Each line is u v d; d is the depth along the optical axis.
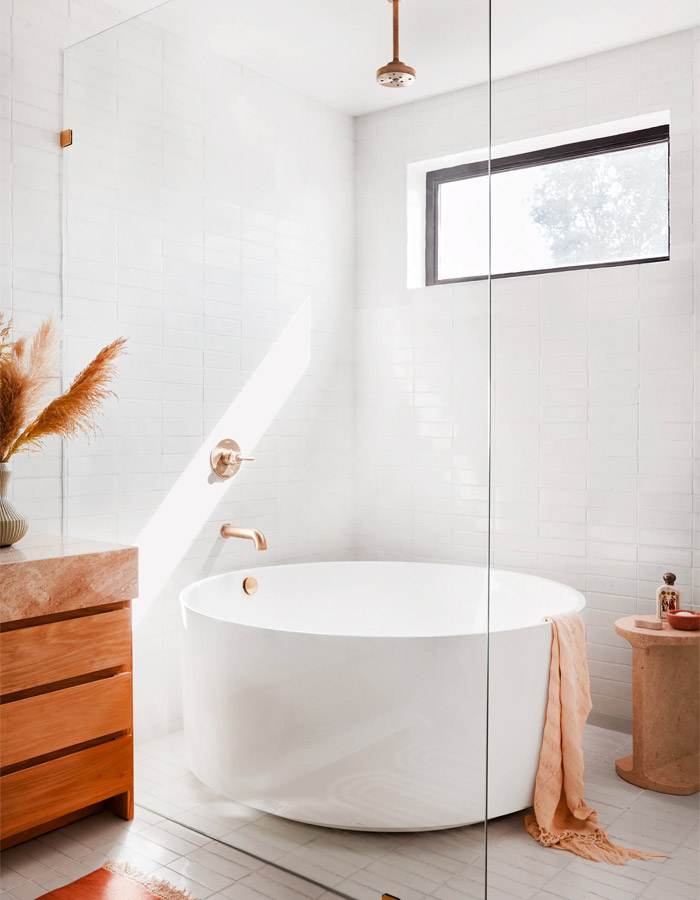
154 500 2.79
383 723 2.27
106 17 3.12
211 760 2.60
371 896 2.22
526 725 2.12
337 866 2.31
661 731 2.04
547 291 2.10
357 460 2.38
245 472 2.60
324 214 2.43
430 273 2.25
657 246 1.99
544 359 2.11
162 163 2.77
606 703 2.07
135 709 2.81
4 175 2.83
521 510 2.14
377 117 2.33
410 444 2.29
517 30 2.11
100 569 2.59
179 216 2.74
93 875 2.33
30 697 2.43
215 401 2.65
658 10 1.99
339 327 2.41
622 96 2.02
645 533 2.02
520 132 2.12
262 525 2.56
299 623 2.47
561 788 2.10
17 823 2.40
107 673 2.65
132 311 2.85
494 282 2.16
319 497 2.45
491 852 2.14
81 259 2.97
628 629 2.05
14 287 2.87
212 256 2.67
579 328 2.07
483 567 2.18
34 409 2.88
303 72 2.46
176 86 2.73
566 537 2.10
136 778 2.80
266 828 2.46
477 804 2.16
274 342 2.54
